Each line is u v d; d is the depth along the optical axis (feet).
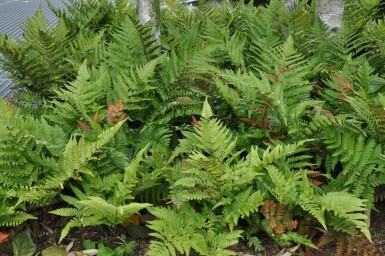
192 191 8.00
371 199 8.33
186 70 10.04
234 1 22.15
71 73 11.07
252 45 12.32
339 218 7.98
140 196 8.54
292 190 7.86
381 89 9.97
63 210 7.79
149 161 8.50
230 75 9.36
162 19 14.98
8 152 7.93
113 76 10.62
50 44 10.47
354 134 8.77
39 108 9.96
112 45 11.13
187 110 9.63
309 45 11.84
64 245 8.12
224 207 8.13
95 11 14.67
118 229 8.48
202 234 7.71
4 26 21.35
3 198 7.93
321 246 8.24
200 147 8.15
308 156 8.66
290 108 9.53
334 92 10.08
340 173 8.77
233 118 10.09
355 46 12.01
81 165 7.89
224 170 7.85
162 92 9.96
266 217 7.85
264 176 8.54
